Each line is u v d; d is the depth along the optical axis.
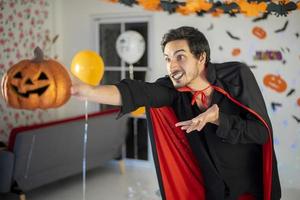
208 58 1.29
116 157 4.42
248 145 1.37
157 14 4.38
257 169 1.43
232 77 1.33
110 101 1.17
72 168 3.76
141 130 4.77
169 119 1.48
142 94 1.26
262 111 1.31
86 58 2.02
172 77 1.24
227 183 1.41
